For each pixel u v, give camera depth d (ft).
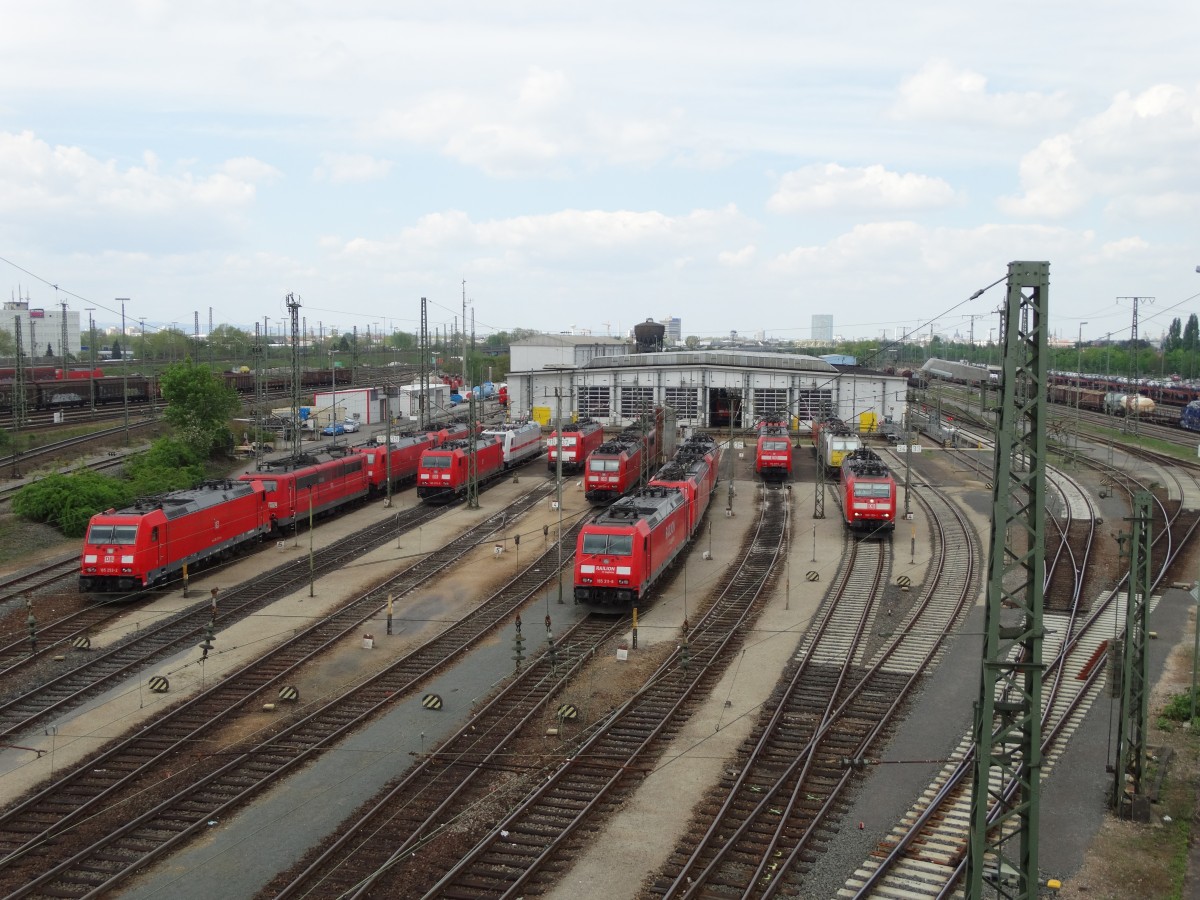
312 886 62.39
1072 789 75.20
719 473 246.47
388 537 171.01
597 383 358.43
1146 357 575.79
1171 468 231.50
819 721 88.43
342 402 350.43
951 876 62.44
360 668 103.45
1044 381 50.29
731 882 62.49
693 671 101.65
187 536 139.33
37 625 119.85
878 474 171.22
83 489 176.24
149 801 73.87
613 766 79.20
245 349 582.76
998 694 93.71
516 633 109.60
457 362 567.59
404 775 77.87
